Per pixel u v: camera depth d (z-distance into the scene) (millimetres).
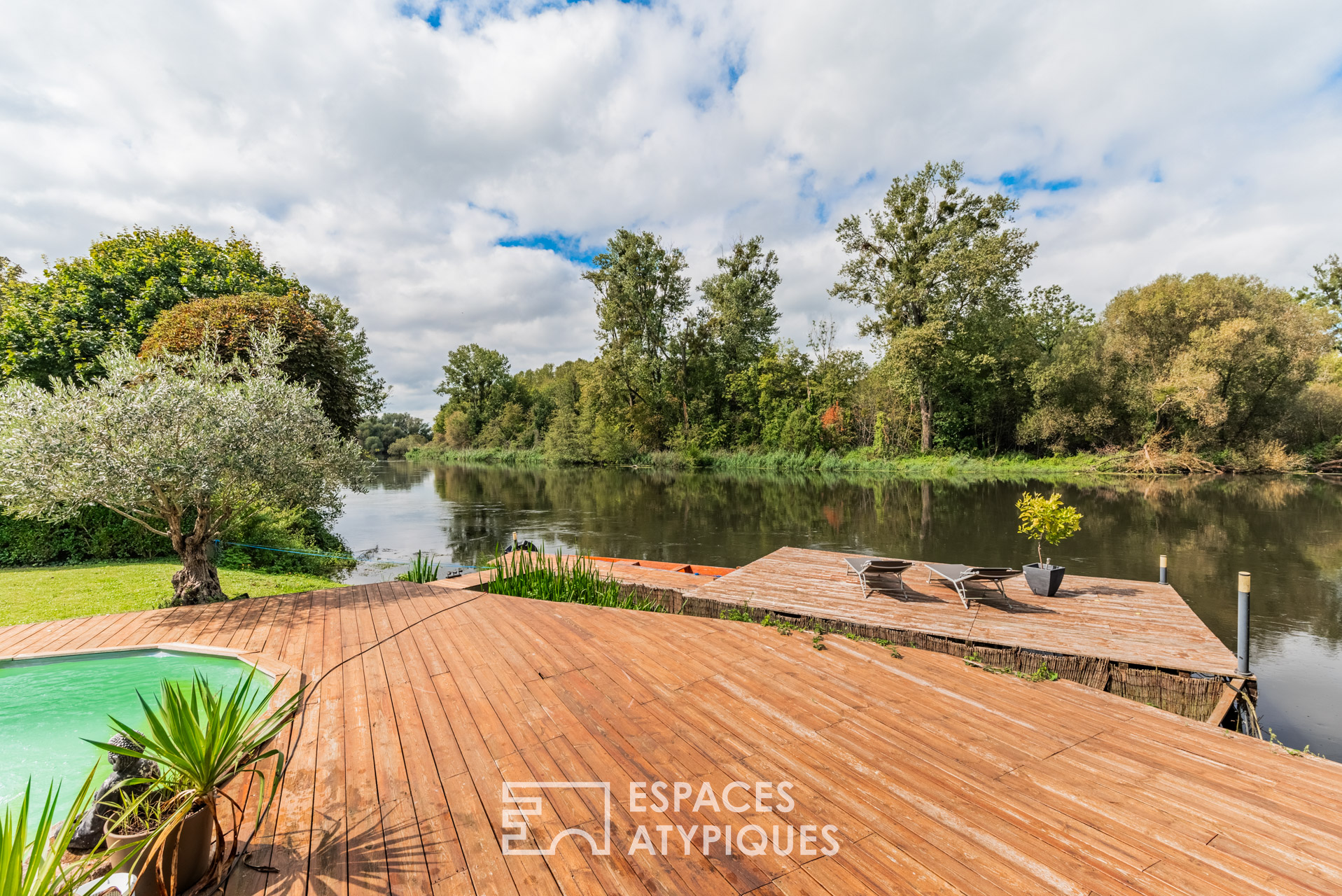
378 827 2498
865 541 13195
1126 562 10664
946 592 6816
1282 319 27250
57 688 4508
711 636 5172
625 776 2898
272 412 6742
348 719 3559
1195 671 4426
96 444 5531
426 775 2918
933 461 31688
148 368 6383
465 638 5121
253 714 2559
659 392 41062
